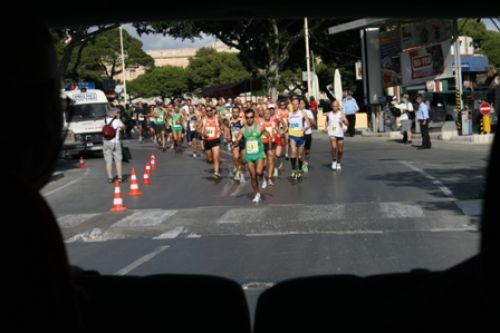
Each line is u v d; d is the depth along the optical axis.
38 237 1.59
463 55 38.44
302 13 2.85
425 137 26.11
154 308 2.69
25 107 1.77
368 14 2.87
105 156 19.67
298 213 12.64
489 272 1.65
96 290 2.71
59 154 1.94
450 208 12.35
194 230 11.41
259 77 43.72
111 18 2.82
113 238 11.03
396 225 10.96
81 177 21.36
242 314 2.70
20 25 1.76
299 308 2.66
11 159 1.76
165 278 2.75
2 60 1.72
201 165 23.78
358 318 2.45
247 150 14.57
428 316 2.37
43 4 2.56
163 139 31.91
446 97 38.25
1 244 1.54
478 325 2.31
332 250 9.02
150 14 2.77
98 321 2.68
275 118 19.69
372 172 18.81
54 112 1.90
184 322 2.68
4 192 1.59
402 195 14.26
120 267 8.44
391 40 35.81
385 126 36.91
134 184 16.84
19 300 1.53
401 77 34.66
